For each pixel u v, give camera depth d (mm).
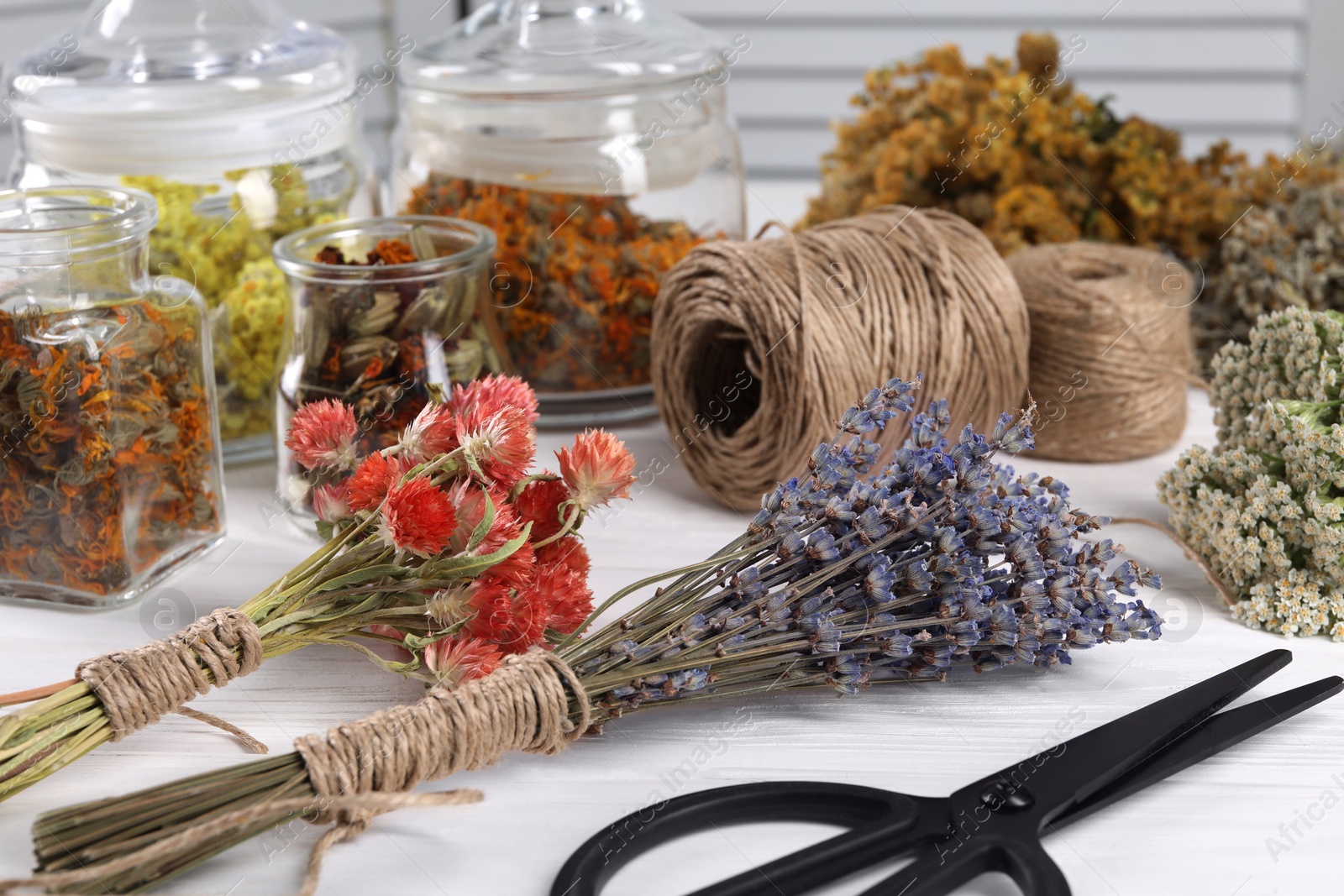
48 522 735
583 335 993
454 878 536
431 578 617
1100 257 1007
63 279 709
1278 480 723
